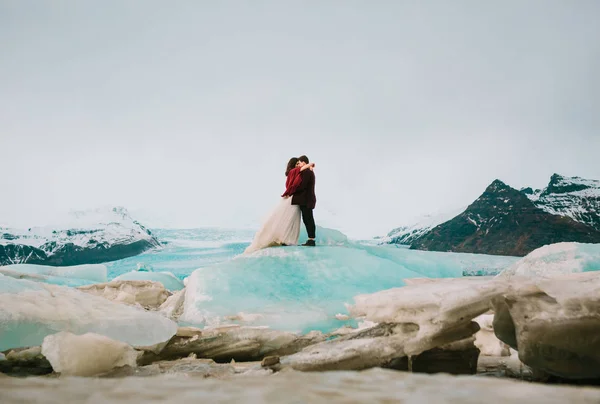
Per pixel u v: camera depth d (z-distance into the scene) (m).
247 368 2.58
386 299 2.83
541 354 2.20
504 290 2.45
